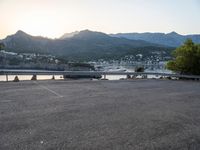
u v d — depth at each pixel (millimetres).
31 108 8500
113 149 5070
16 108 8438
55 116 7508
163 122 7238
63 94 11734
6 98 10227
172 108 9312
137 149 5113
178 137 5973
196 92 14109
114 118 7480
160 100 10984
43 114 7711
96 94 12055
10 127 6309
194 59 26516
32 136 5680
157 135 6051
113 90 13766
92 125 6680
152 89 14898
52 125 6578
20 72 18500
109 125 6734
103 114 7941
